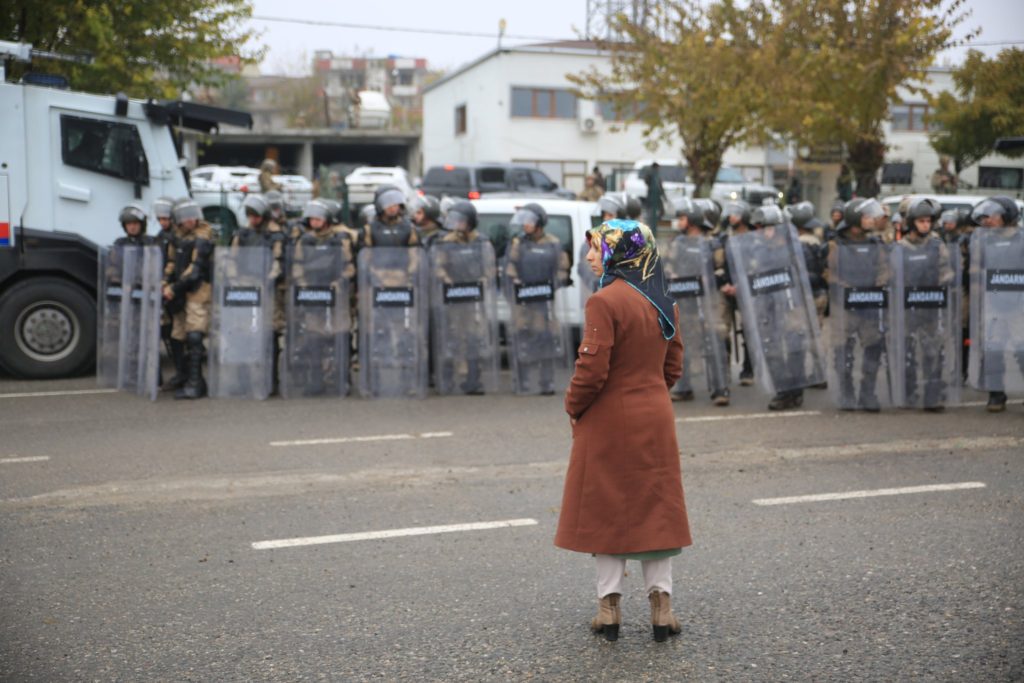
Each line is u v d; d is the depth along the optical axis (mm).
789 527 6285
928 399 10234
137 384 11062
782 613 4910
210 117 12836
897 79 23797
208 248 10781
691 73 23844
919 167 31469
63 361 11891
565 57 40375
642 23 25484
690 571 5523
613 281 4582
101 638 4633
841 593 5164
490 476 7547
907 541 5992
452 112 44656
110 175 12320
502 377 12164
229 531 6219
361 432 9109
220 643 4574
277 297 10969
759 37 24594
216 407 10344
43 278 11789
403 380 10914
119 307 11312
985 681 4164
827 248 10984
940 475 7570
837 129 24234
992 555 5730
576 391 4438
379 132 48812
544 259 11062
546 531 6223
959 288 10281
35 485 7281
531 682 4184
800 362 10172
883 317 10133
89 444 8586
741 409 10383
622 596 5191
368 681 4195
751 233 10234
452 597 5141
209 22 18109
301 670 4297
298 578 5414
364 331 10906
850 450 8430
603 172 41031
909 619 4820
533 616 4891
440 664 4352
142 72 17328
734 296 11336
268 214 11016
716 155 24516
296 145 49062
